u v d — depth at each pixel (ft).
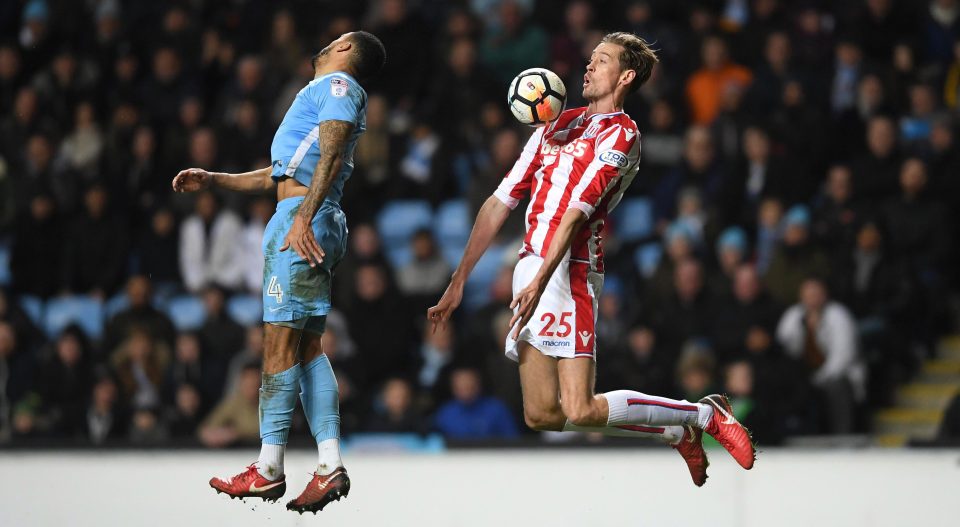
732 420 65.67
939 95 139.33
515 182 64.80
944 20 142.41
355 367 116.88
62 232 136.05
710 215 123.75
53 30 154.40
